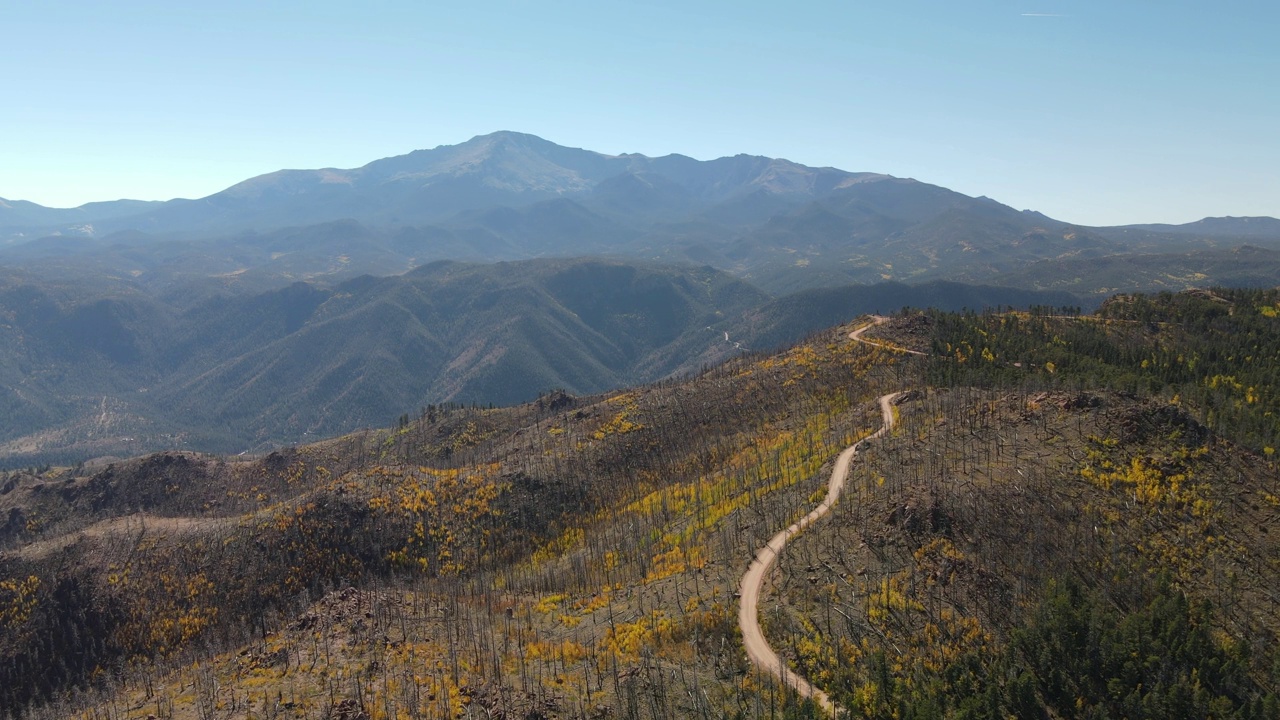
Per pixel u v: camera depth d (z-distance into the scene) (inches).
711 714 4603.8
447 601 6520.7
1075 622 4913.9
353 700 4677.7
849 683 4827.8
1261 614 5172.2
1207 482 6156.5
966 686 4717.0
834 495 7047.2
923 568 5625.0
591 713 4581.7
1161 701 4517.7
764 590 5866.1
